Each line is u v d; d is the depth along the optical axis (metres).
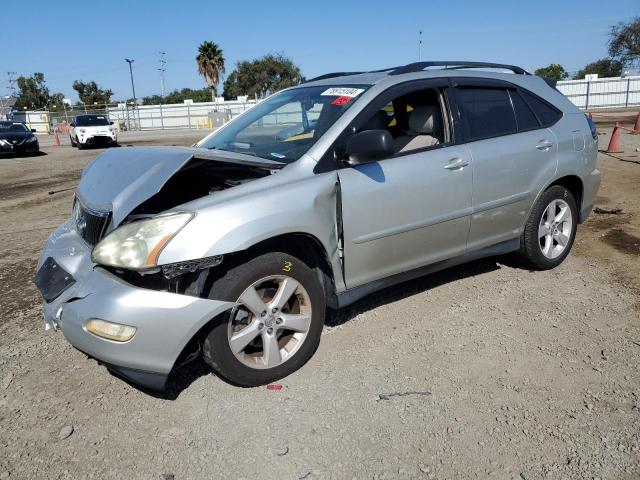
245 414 3.02
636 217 6.52
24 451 2.79
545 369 3.33
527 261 4.82
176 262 2.84
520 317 4.04
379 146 3.26
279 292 3.26
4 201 10.22
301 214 3.22
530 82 4.80
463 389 3.16
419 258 3.95
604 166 10.22
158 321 2.82
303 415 2.99
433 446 2.71
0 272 5.53
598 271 4.86
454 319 4.04
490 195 4.22
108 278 2.95
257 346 3.37
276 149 3.71
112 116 47.62
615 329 3.79
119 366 2.86
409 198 3.72
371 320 4.07
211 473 2.59
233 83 65.69
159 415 3.05
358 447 2.72
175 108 46.56
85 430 2.94
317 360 3.54
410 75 4.01
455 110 4.10
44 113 50.00
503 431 2.79
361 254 3.58
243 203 3.06
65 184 12.17
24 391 3.33
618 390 3.09
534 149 4.48
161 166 3.21
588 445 2.67
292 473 2.56
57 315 3.09
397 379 3.29
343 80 4.20
